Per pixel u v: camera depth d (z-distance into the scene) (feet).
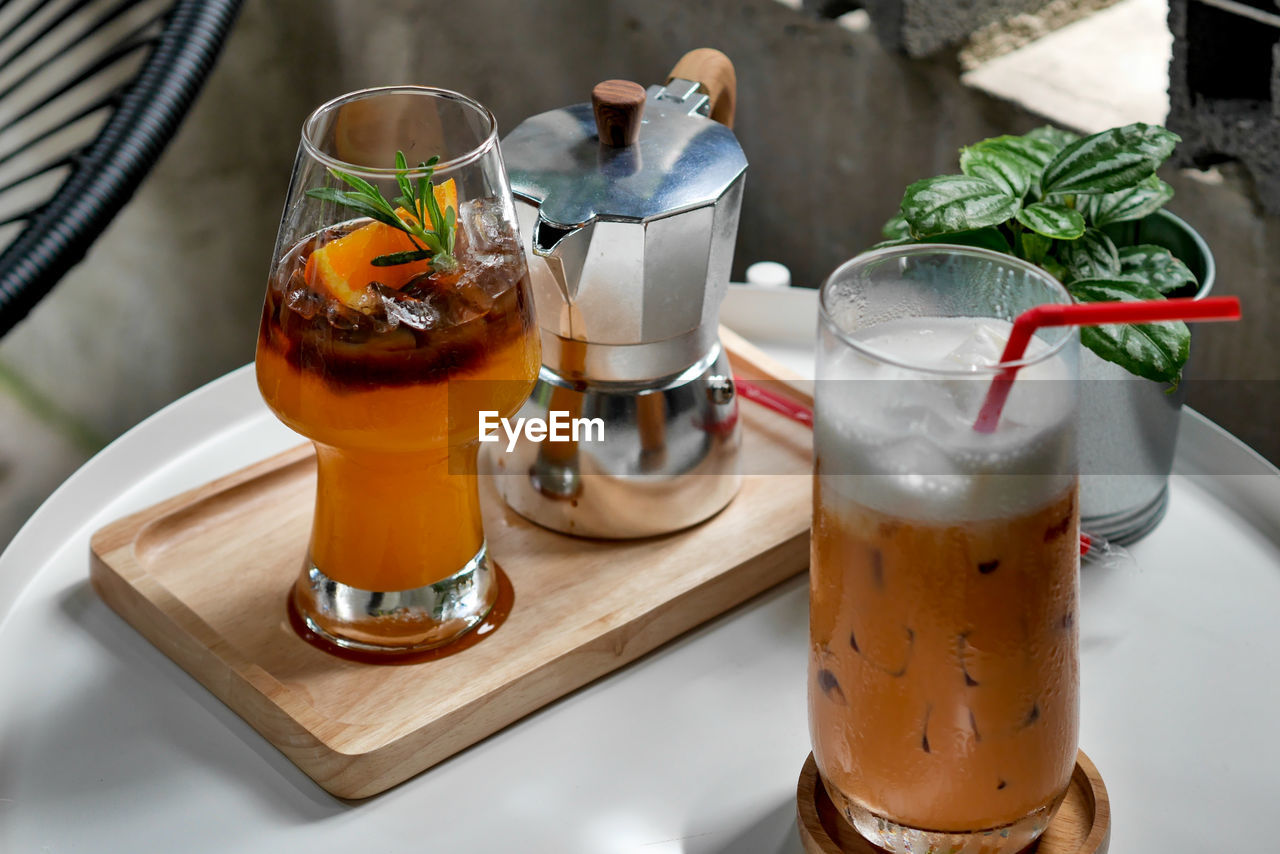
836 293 1.76
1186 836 2.06
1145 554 2.63
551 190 2.29
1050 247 2.43
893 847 1.91
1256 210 3.38
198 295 6.14
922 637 1.68
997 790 1.78
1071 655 1.78
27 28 5.34
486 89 5.74
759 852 2.06
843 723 1.83
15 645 2.51
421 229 2.06
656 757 2.25
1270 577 2.57
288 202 2.23
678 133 2.48
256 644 2.42
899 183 4.40
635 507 2.61
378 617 2.35
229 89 5.87
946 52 4.03
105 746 2.29
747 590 2.60
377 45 5.86
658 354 2.48
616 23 5.08
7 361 5.63
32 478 5.82
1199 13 3.27
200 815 2.16
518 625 2.43
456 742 2.26
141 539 2.64
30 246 2.88
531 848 2.09
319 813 2.16
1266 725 2.26
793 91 4.58
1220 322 3.61
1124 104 3.77
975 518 1.60
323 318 2.06
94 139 3.07
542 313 2.48
